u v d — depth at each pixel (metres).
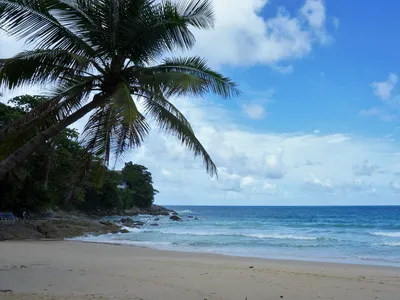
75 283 7.06
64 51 6.09
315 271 9.84
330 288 7.31
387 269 10.52
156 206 95.00
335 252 15.81
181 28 6.93
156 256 12.98
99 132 6.44
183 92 7.08
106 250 14.62
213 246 18.05
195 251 15.49
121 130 5.91
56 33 6.50
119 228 28.95
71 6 6.42
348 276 9.02
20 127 6.45
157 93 7.38
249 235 24.97
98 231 25.41
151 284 7.26
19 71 6.14
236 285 7.40
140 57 7.21
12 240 19.09
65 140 25.80
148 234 25.38
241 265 10.86
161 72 7.36
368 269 10.52
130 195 70.88
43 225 22.83
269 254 14.98
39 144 5.80
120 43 6.93
